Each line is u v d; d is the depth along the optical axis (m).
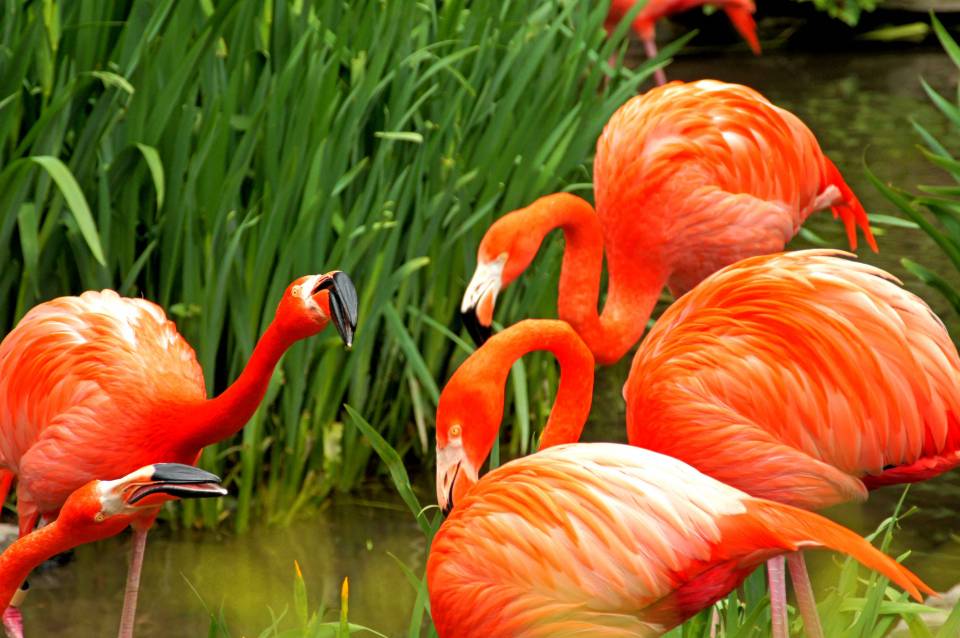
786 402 5.20
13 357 5.87
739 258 7.26
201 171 7.02
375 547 7.18
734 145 7.15
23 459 5.71
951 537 7.03
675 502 4.24
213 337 7.03
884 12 16.92
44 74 6.82
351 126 7.28
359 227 7.50
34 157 6.30
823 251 5.51
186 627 6.38
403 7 7.68
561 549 4.30
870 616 4.92
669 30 17.12
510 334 5.49
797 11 17.17
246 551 7.11
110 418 5.54
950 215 7.19
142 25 7.04
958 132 12.76
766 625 5.40
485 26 8.16
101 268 7.00
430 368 8.05
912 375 5.12
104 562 6.95
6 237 6.72
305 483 7.57
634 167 7.20
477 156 7.94
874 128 13.00
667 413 5.42
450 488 5.41
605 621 4.32
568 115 8.06
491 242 6.82
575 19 9.34
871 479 5.40
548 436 5.66
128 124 6.86
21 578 4.81
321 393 7.51
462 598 4.52
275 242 7.05
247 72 7.43
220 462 7.36
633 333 7.35
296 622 6.46
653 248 7.25
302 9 7.34
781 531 4.14
